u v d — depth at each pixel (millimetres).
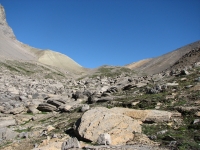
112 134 17344
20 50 195750
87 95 42438
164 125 18875
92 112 20344
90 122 18984
